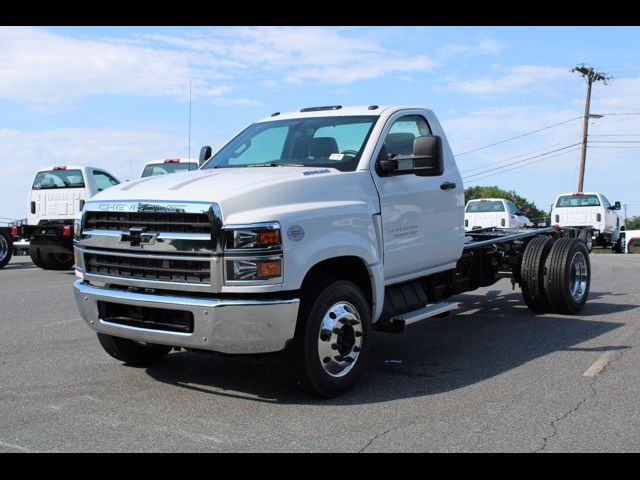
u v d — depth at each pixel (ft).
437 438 14.51
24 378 19.60
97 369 20.62
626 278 45.21
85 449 14.01
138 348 20.47
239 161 21.42
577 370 20.26
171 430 15.11
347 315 17.56
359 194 18.79
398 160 19.94
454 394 17.85
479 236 29.81
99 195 18.53
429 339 25.32
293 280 16.11
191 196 16.29
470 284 27.58
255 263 15.70
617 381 18.95
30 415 16.20
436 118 23.24
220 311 15.61
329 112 21.81
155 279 16.75
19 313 31.42
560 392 17.94
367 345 18.24
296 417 15.97
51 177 52.16
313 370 16.78
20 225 53.42
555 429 15.02
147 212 16.74
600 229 86.43
